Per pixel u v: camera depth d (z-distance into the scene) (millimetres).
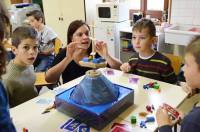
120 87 1189
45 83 1789
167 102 1187
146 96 1258
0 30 526
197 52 788
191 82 854
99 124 967
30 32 1360
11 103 1358
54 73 1601
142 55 1710
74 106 1036
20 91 1393
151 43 1678
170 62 1677
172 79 1655
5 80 1308
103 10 3334
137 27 1631
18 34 1322
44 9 4230
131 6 3635
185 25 3020
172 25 2998
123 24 3408
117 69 1709
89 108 996
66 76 1784
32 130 993
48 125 1025
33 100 1256
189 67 829
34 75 1538
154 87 1358
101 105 1017
